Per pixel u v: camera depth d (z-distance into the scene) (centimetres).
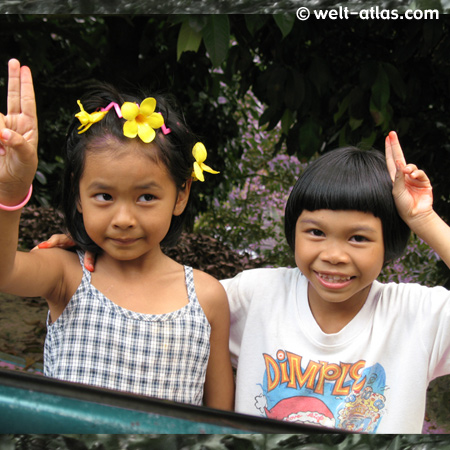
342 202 127
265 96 363
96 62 456
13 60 102
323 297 134
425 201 136
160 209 129
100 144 125
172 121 139
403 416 141
